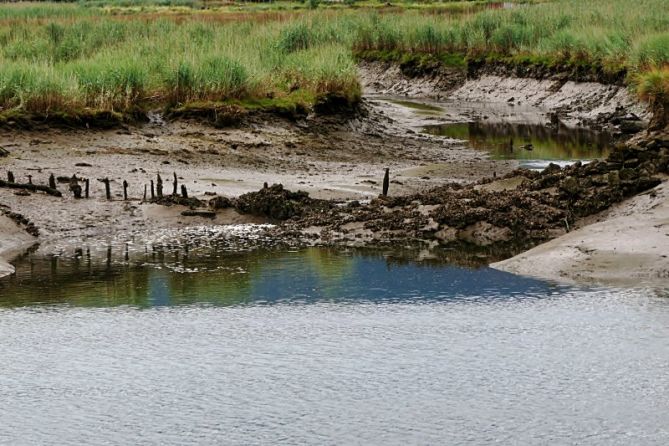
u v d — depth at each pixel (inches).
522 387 521.3
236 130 1258.0
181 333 607.2
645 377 532.4
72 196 945.5
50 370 550.0
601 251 735.1
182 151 1140.5
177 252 816.9
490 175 1132.5
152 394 518.0
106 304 668.1
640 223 783.1
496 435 469.7
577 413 491.8
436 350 574.2
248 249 828.6
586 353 566.3
